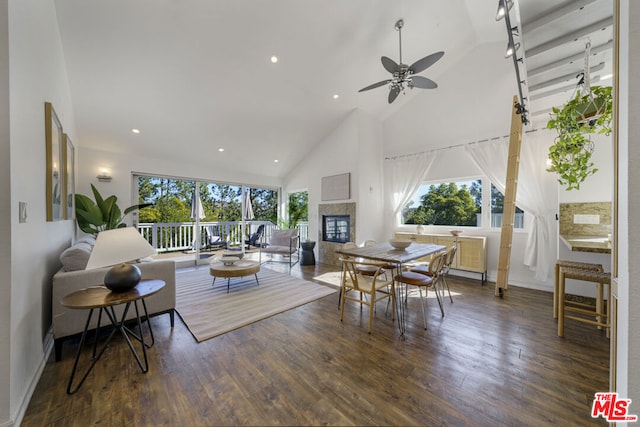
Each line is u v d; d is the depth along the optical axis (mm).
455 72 4418
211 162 5504
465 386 1595
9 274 1312
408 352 1978
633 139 705
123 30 2754
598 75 2656
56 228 2438
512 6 1748
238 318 2604
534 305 2977
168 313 2617
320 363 1837
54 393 1535
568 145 2264
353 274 2688
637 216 696
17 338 1396
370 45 3666
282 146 5574
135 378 1672
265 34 3143
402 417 1358
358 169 4973
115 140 4254
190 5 2662
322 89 4305
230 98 4008
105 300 1607
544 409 1405
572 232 2877
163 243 5422
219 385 1605
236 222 6344
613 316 1026
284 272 4648
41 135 1917
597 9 1788
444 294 3381
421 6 3262
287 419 1348
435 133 4699
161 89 3566
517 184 3656
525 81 2504
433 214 4805
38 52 1875
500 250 3414
